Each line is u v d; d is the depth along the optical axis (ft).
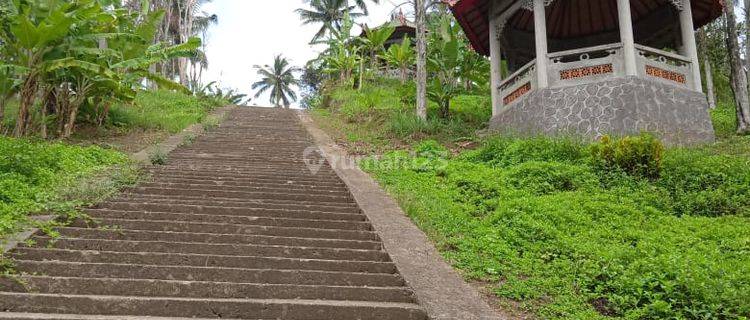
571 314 17.13
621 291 18.21
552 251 22.44
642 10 54.39
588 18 57.21
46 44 37.91
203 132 53.57
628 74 42.65
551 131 43.78
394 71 102.42
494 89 52.34
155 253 19.44
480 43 60.08
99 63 42.91
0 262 17.12
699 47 79.66
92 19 39.70
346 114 69.36
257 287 17.31
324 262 19.92
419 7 57.21
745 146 40.29
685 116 43.34
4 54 38.83
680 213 28.25
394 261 20.45
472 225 25.77
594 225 25.17
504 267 20.66
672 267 18.65
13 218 21.67
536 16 47.34
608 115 41.93
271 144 48.85
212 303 15.92
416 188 32.68
